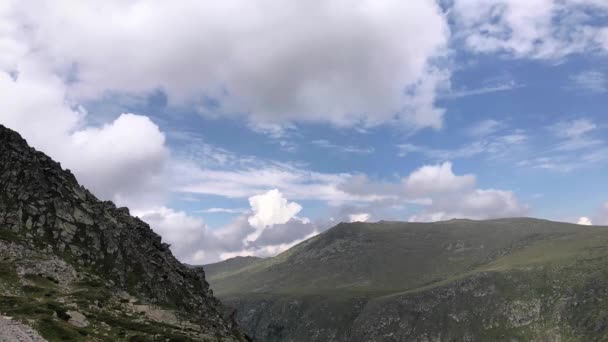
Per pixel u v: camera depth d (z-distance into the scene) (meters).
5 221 122.69
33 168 140.88
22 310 73.31
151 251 156.12
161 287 137.75
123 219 164.88
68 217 135.00
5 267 100.19
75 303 92.19
